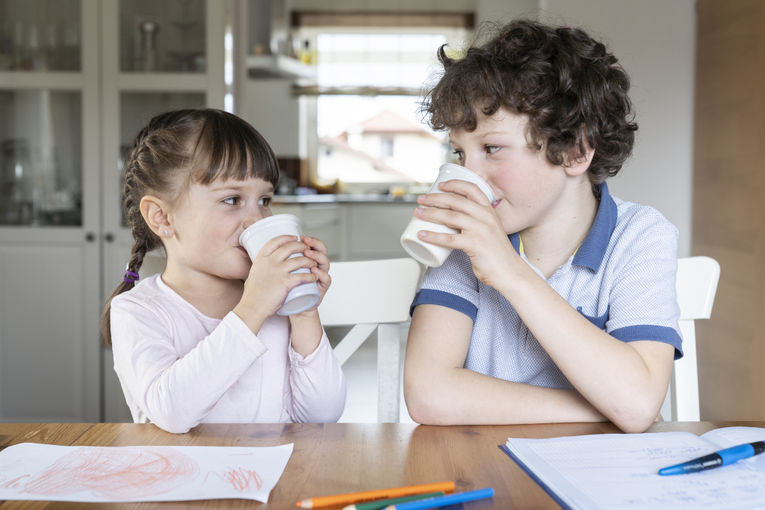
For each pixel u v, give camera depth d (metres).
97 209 2.88
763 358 2.31
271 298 0.85
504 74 0.89
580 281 1.04
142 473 0.68
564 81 0.91
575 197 1.04
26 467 0.70
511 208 0.93
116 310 1.00
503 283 0.85
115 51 2.86
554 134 0.90
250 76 5.33
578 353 0.85
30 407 2.92
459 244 0.84
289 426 0.84
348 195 6.47
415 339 1.02
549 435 0.82
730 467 0.69
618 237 1.04
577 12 2.99
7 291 2.89
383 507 0.60
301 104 7.00
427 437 0.81
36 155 2.89
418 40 7.23
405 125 7.36
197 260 1.01
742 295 2.48
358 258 5.83
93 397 2.89
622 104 1.03
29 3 2.85
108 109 2.87
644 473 0.68
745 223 2.45
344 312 1.21
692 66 2.98
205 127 1.00
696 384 1.20
